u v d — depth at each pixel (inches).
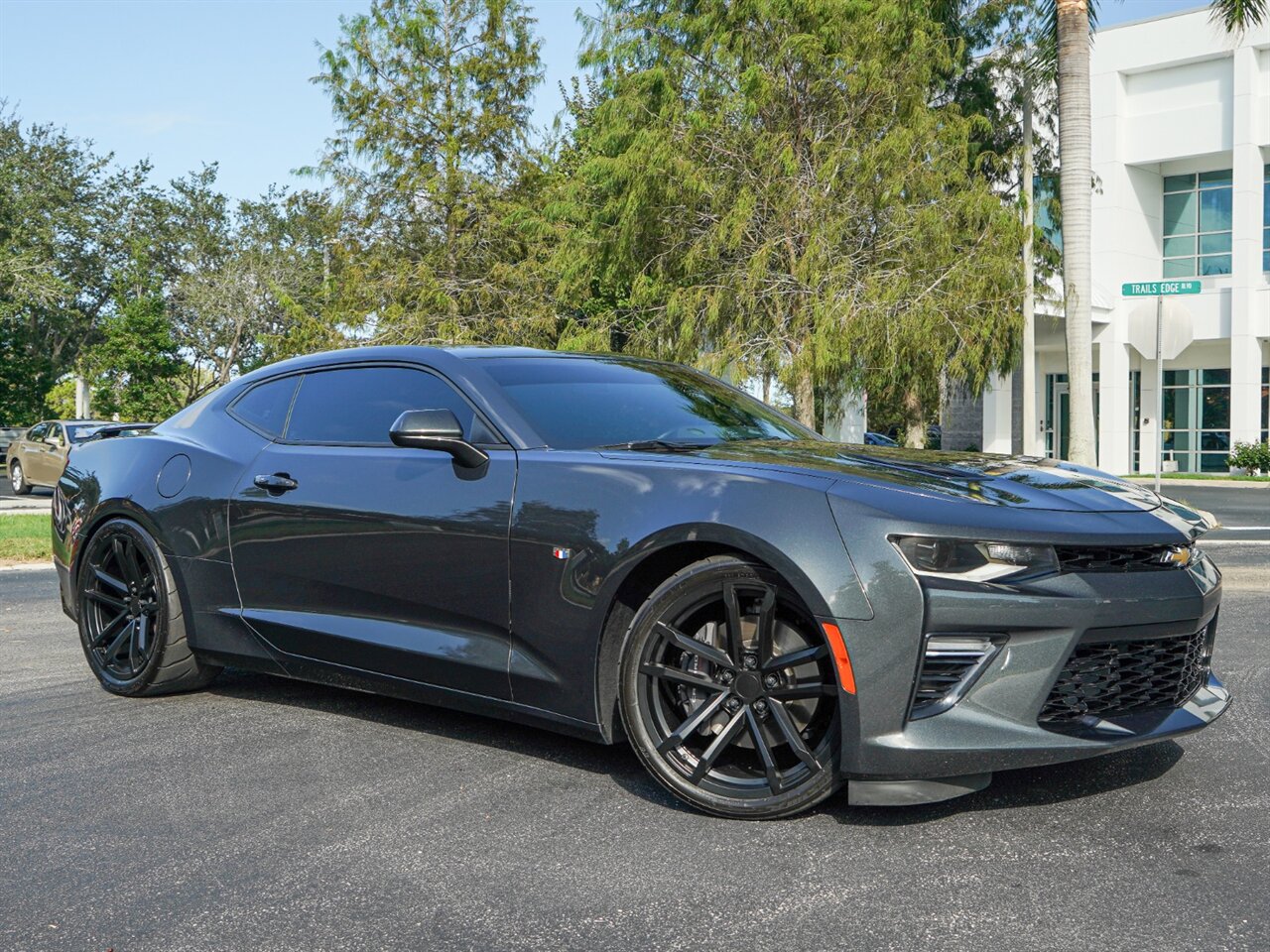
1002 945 94.8
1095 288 1143.0
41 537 459.8
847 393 642.2
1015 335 647.1
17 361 1745.8
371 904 105.6
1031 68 731.4
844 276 602.2
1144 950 93.4
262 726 167.3
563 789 136.7
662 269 675.4
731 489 124.8
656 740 128.6
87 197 2042.3
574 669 134.0
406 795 135.6
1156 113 1164.5
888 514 117.3
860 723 116.0
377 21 982.4
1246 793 132.0
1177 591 121.3
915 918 100.2
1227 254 1178.6
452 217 984.9
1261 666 204.2
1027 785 135.6
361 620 155.7
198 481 176.1
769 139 629.0
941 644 115.4
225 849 120.1
